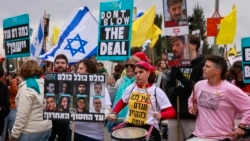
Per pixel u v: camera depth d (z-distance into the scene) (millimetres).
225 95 5320
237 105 5289
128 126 5953
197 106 5641
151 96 5871
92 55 9211
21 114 6285
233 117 5410
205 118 5469
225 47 13398
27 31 9555
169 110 5836
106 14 8430
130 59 7570
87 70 6434
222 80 5434
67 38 9242
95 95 5797
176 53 6852
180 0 6727
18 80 9594
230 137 5359
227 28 13211
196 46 7086
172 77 7039
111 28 8383
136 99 5945
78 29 9250
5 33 10086
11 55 9977
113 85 10234
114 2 8344
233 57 11398
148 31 12539
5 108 8180
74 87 5848
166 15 6883
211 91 5430
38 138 6469
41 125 6457
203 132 5480
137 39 12438
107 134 11766
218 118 5375
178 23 6793
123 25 8273
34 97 6344
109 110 6289
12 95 9594
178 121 6797
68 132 7301
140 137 5434
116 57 8336
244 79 7676
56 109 5891
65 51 9211
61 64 7305
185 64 6797
